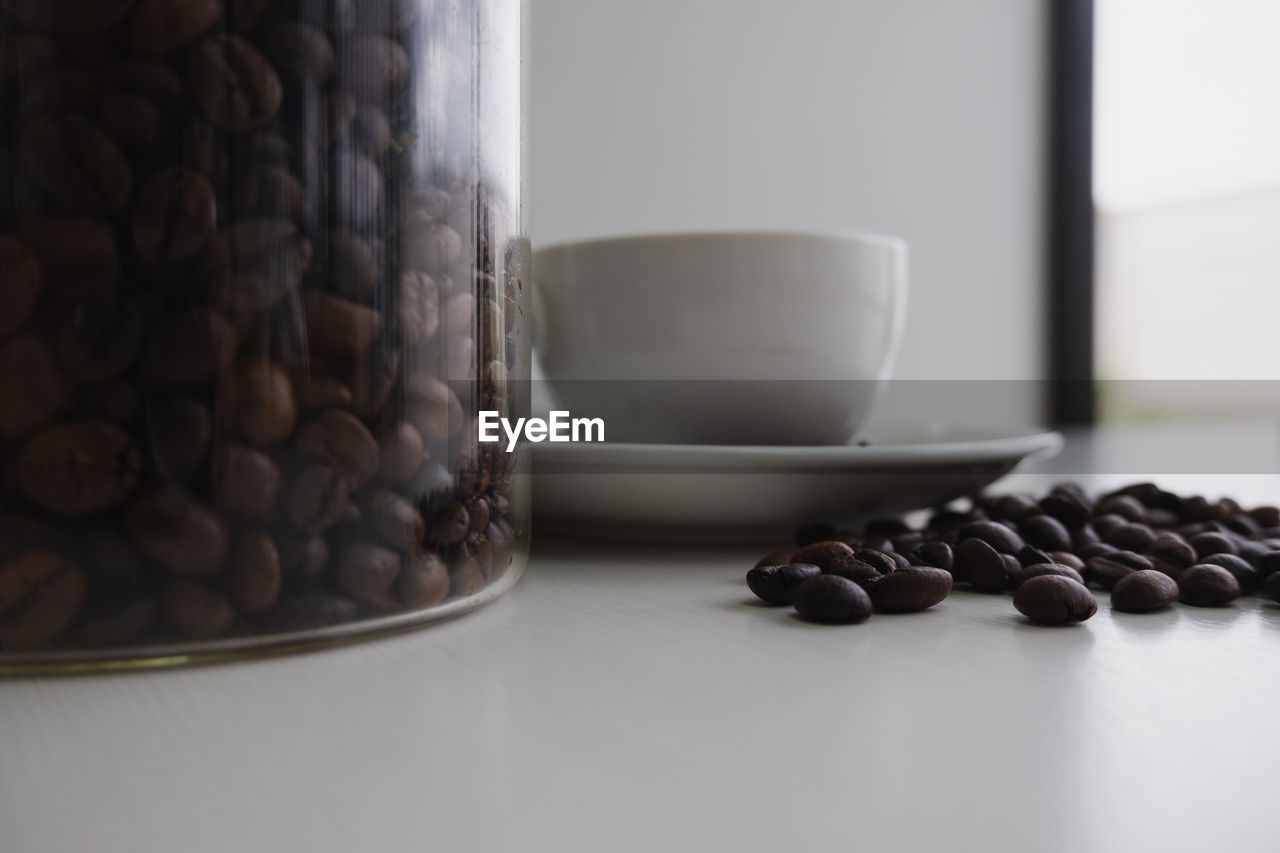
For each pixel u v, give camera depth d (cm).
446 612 29
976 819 16
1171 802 17
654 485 40
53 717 21
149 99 22
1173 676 25
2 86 22
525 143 34
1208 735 20
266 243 24
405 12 26
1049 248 126
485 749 19
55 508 23
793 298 49
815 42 98
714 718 21
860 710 22
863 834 15
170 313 23
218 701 22
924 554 36
